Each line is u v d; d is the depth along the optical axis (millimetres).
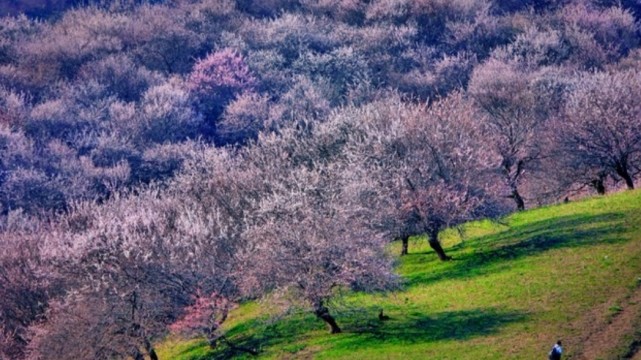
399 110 164250
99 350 121125
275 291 111188
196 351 123062
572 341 87250
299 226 112625
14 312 136750
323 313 108750
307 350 103812
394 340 99250
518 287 109375
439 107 163625
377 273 108250
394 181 134625
